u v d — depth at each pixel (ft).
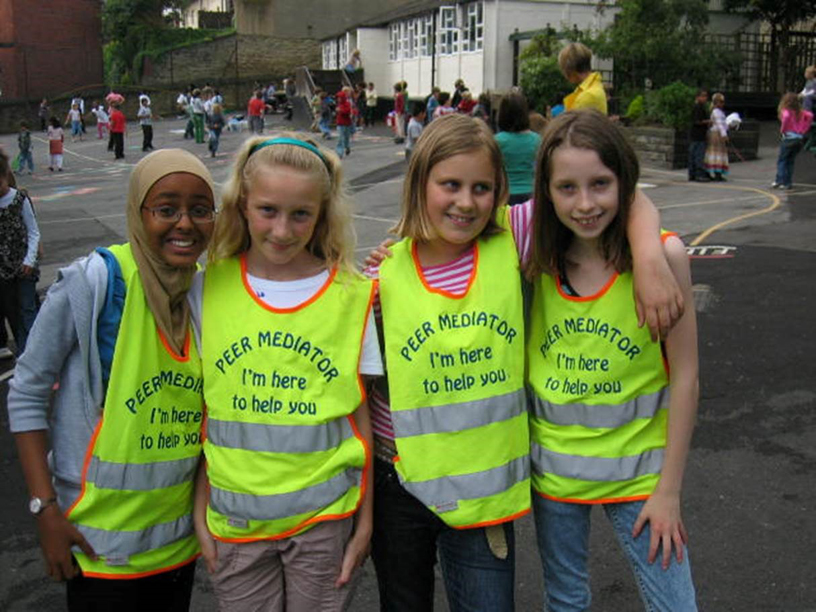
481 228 7.37
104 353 6.91
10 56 143.13
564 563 7.67
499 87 93.97
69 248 39.65
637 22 72.43
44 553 6.93
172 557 7.33
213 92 102.22
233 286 7.25
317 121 97.04
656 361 7.32
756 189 47.01
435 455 7.28
